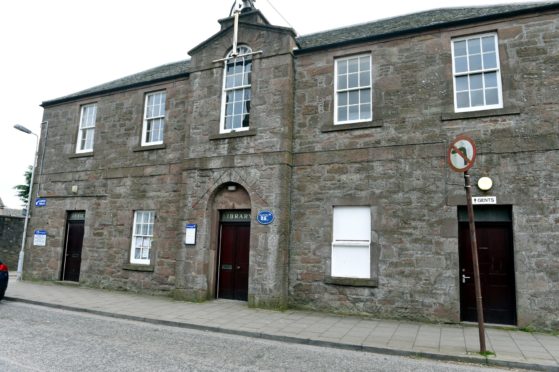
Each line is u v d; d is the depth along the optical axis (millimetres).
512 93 9039
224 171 11359
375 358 6559
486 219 9086
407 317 9164
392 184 9742
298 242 10508
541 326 8180
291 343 7473
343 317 9438
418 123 9742
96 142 14398
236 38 11719
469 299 9086
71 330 7828
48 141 15633
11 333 7355
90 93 14758
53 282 14250
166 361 5965
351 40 10633
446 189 9250
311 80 11094
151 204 12852
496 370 6070
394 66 10211
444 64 9750
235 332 8062
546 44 8969
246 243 11375
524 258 8461
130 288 12672
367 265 9805
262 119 11117
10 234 21016
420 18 11273
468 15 10109
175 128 12938
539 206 8500
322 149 10625
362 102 10578
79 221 14477
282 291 10156
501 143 8945
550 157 8562
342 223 10219
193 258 11312
